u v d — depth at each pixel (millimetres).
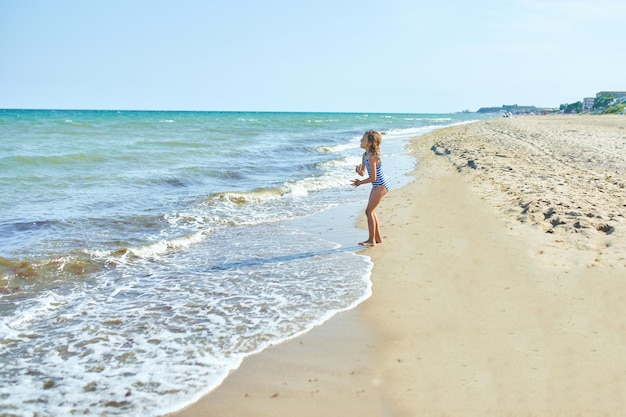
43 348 4672
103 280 6746
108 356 4512
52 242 8211
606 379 3805
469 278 6230
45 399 3787
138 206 11391
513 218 8891
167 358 4473
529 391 3695
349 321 5227
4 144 24547
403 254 7562
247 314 5484
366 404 3668
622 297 5266
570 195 10227
